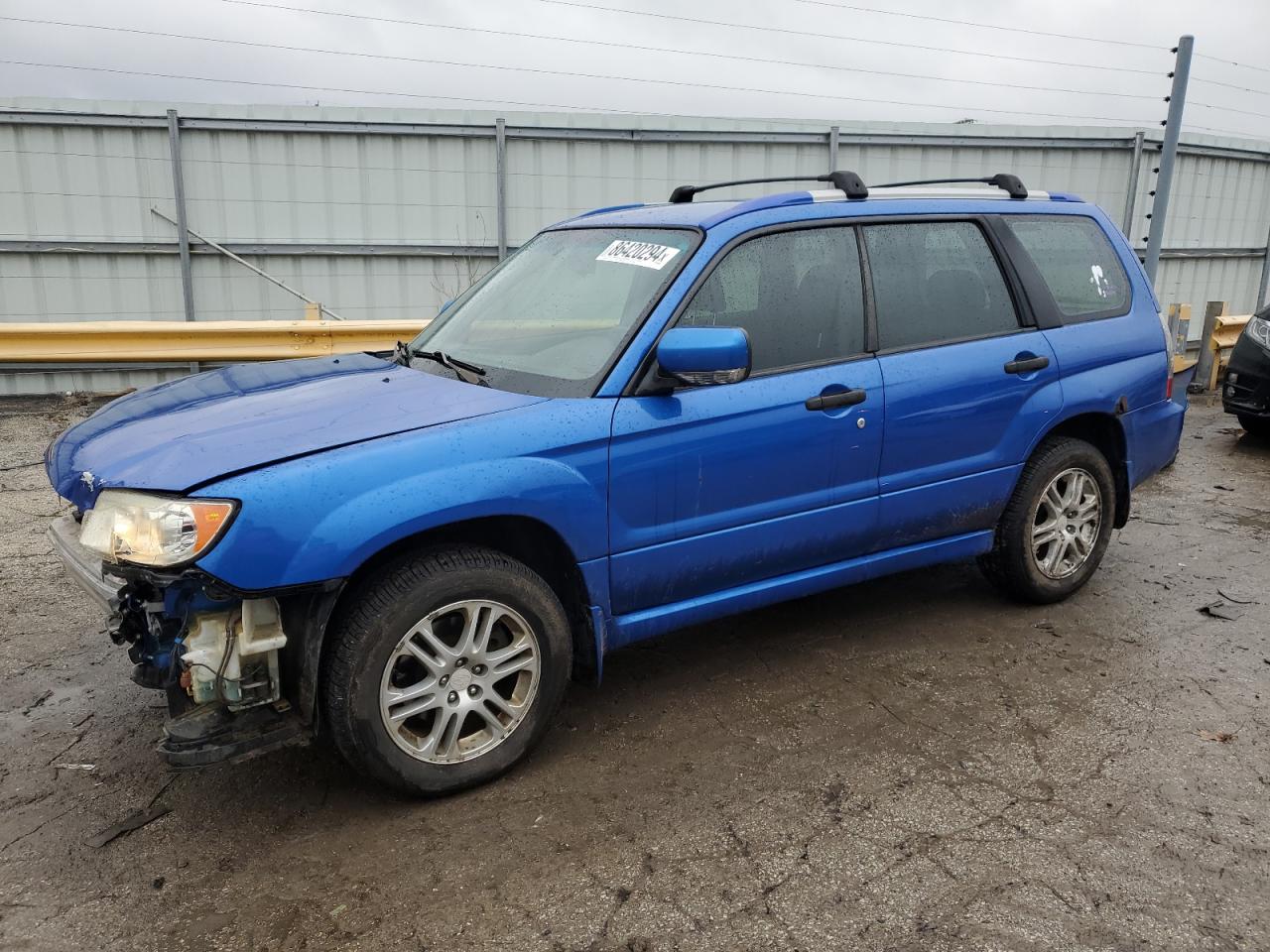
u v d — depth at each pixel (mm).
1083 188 12555
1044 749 3311
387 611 2812
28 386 9531
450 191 10922
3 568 5055
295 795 3076
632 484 3201
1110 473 4586
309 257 10773
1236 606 4633
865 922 2453
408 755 2928
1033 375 4172
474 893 2584
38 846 2803
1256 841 2781
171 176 10227
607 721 3535
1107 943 2371
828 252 3723
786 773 3168
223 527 2559
